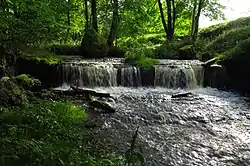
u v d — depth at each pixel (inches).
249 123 315.0
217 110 361.7
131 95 430.3
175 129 293.1
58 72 478.6
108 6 749.9
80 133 261.7
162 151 240.1
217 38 692.7
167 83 511.2
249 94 455.8
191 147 249.8
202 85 521.7
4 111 249.6
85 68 489.1
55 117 266.7
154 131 285.1
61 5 550.3
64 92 408.8
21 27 319.3
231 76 496.7
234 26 800.3
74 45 690.2
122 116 326.6
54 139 204.1
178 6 816.3
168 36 813.9
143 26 802.2
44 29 346.9
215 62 519.5
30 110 266.5
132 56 561.6
